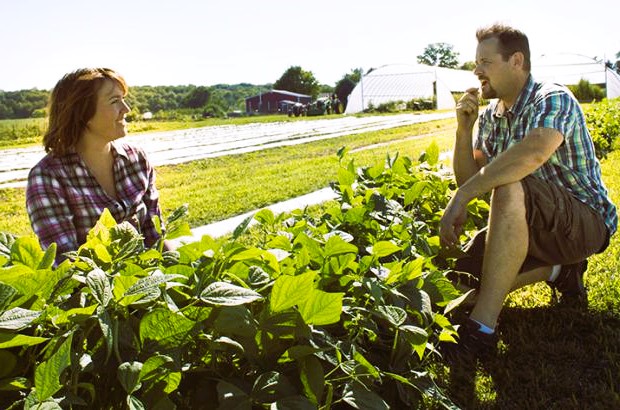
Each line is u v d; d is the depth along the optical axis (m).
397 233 2.61
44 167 2.76
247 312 1.49
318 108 49.72
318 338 1.67
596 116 11.62
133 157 3.03
